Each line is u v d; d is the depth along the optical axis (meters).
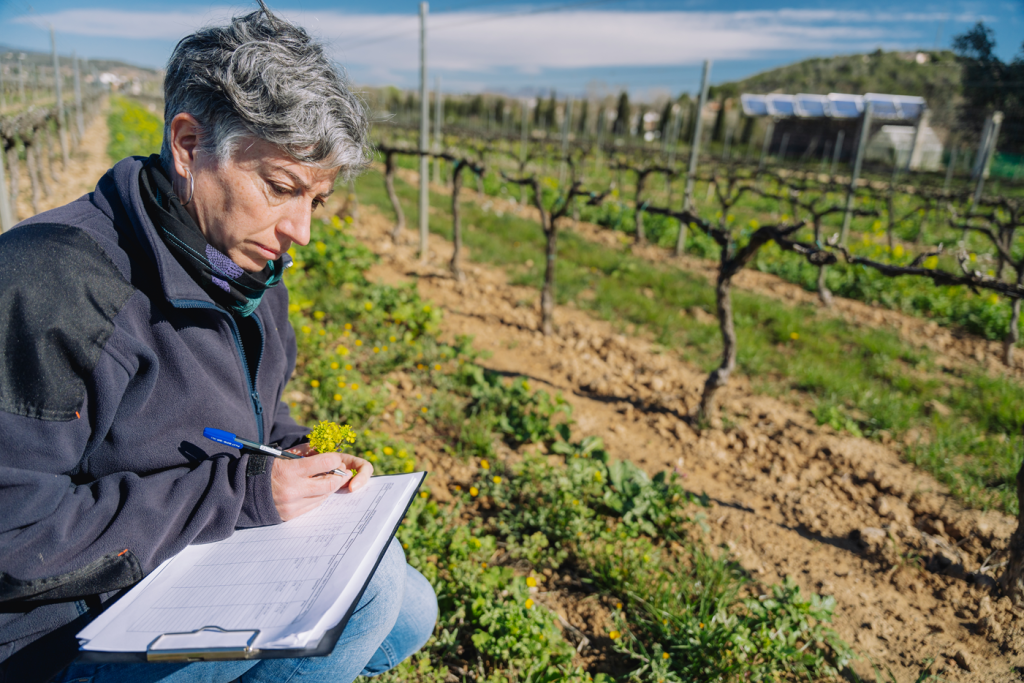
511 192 18.14
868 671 2.53
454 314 6.88
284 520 1.11
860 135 10.75
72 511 0.90
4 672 0.92
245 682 1.23
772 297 9.20
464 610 2.44
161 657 0.83
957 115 36.09
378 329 5.41
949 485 3.97
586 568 2.99
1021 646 2.66
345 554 0.99
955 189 20.62
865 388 5.70
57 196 12.62
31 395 0.86
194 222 1.05
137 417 1.00
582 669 2.36
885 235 14.77
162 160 1.06
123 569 0.92
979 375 6.35
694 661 2.38
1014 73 33.12
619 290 8.34
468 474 3.58
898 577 3.09
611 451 4.20
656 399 5.05
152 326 1.02
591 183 21.98
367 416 3.98
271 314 1.37
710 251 11.56
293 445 1.36
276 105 0.94
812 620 2.74
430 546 2.73
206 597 0.93
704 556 2.99
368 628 1.21
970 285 4.12
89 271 0.93
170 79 1.00
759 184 22.39
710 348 6.52
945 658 2.61
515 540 3.10
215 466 1.07
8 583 0.84
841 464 4.24
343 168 1.09
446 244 10.76
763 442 4.44
